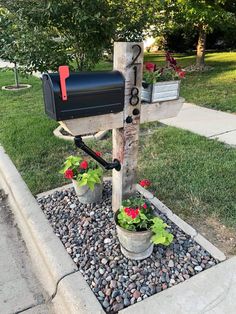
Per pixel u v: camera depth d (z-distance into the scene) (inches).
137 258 70.1
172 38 486.0
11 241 86.1
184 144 135.2
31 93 253.3
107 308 59.5
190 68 338.6
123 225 68.7
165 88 75.4
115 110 68.3
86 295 61.8
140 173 109.6
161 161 118.6
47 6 112.5
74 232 80.8
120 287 63.7
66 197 97.5
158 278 65.6
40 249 77.4
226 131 152.0
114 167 78.1
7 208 102.1
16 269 76.0
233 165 112.7
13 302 66.9
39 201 96.6
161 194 96.5
